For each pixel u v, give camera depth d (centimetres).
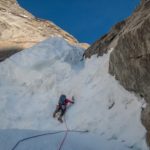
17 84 1593
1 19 3456
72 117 1196
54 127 1192
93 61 1504
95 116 1118
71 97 1334
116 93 1143
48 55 1639
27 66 1627
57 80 1495
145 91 962
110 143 949
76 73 1492
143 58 909
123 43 1008
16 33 3297
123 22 1468
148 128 880
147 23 822
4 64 1714
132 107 1028
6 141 983
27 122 1295
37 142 972
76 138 1000
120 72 1129
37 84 1528
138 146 895
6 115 1358
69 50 1669
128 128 974
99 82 1297
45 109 1341
